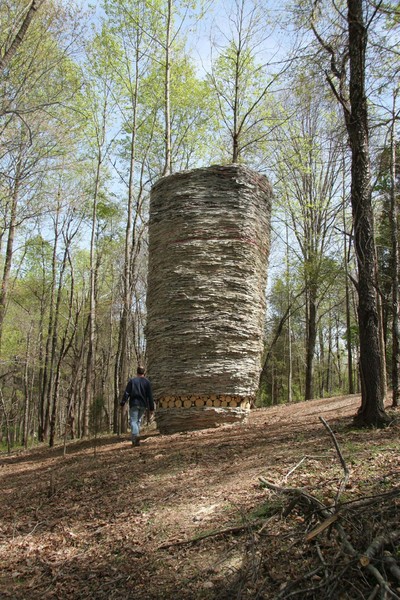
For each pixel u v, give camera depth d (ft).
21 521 21.93
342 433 25.55
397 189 41.11
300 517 14.52
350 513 12.59
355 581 10.88
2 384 96.43
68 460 35.86
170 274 36.86
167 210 37.81
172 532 16.56
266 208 40.47
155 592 13.21
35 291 87.40
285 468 20.11
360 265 27.73
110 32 59.41
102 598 13.65
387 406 35.99
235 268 36.86
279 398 133.08
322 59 30.76
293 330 134.41
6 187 51.08
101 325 103.60
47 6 42.88
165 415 36.81
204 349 35.88
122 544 16.75
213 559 13.98
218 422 36.06
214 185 37.35
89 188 73.51
